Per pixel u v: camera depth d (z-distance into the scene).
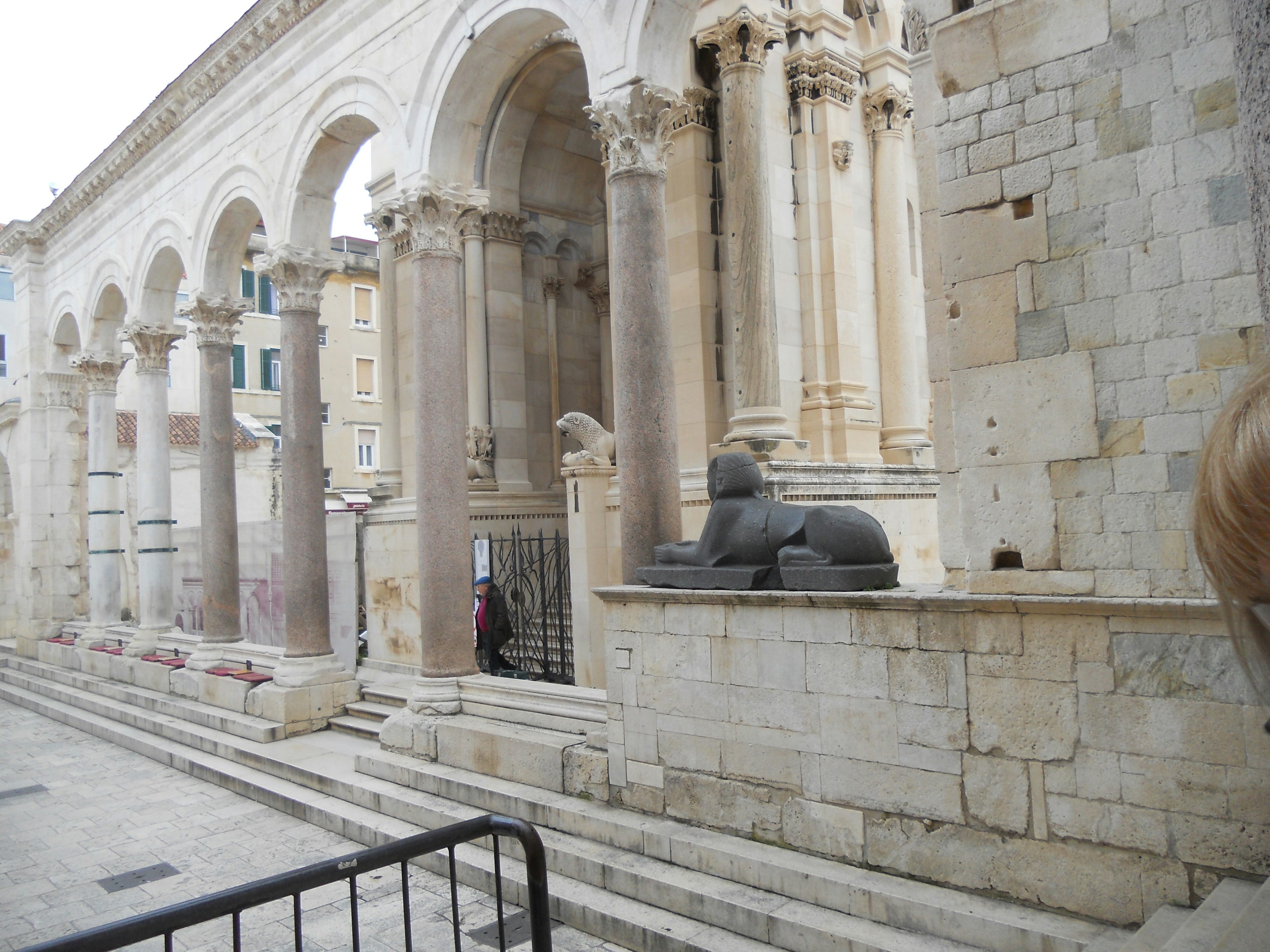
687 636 7.38
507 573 15.21
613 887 7.06
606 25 9.13
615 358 8.93
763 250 11.16
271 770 11.40
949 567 6.46
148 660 16.69
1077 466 5.65
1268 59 2.85
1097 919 5.31
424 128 11.13
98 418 19.78
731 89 11.30
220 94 14.91
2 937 7.51
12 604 27.27
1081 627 5.42
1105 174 5.58
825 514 6.73
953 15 6.22
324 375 35.72
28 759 14.03
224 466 15.45
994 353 6.00
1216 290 5.20
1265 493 0.97
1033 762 5.57
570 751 8.40
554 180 17.14
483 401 15.57
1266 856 4.78
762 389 11.11
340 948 6.92
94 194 19.19
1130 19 5.50
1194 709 5.02
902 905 5.75
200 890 8.33
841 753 6.43
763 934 6.08
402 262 16.39
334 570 15.55
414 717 10.40
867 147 13.36
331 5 12.54
